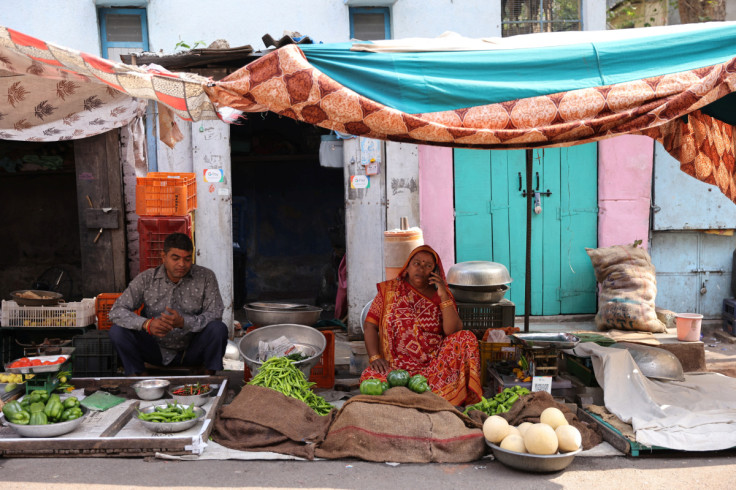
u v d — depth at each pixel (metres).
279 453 3.91
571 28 8.05
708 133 5.05
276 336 5.34
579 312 7.48
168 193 6.03
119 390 4.81
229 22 7.72
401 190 6.99
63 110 5.48
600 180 7.35
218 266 6.91
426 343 4.88
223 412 4.28
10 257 9.02
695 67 3.98
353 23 7.94
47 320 5.57
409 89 3.87
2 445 3.81
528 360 4.67
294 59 3.82
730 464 3.79
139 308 5.35
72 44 7.62
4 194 8.97
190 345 5.23
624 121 3.88
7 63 4.31
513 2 7.97
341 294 7.59
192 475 3.64
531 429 3.65
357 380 5.46
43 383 4.50
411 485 3.53
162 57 6.13
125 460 3.85
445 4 7.83
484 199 7.34
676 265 7.57
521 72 3.98
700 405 4.41
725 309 7.32
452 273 5.70
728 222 7.42
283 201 9.61
